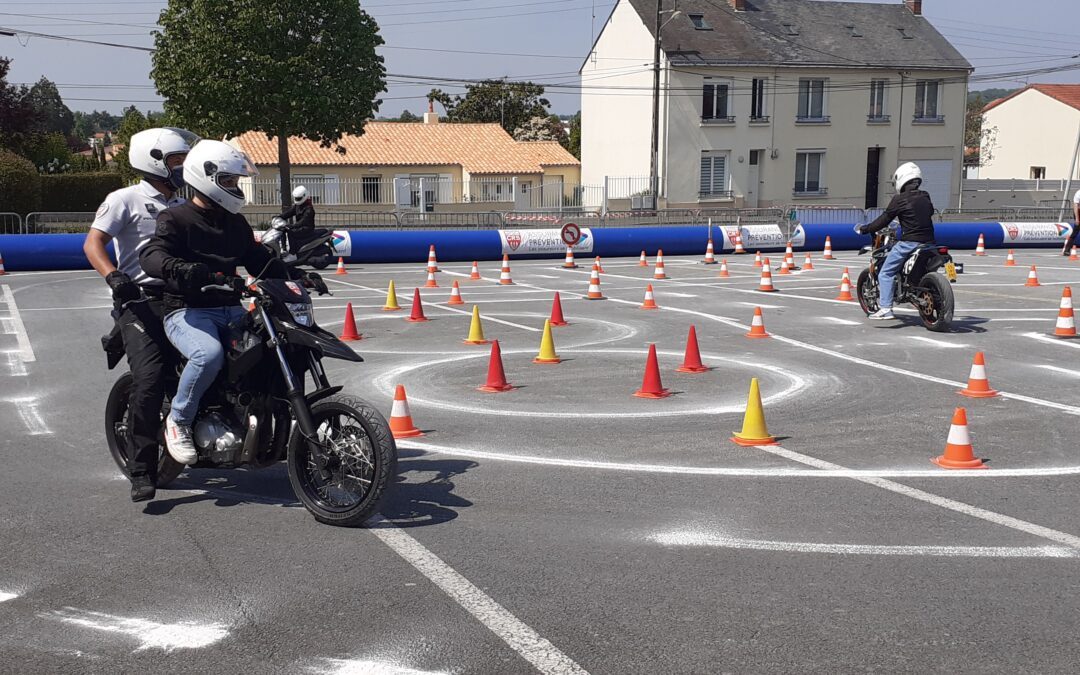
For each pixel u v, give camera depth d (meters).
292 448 5.93
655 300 17.81
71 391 9.82
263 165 53.28
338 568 5.20
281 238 15.44
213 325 5.93
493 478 6.86
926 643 4.33
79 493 6.52
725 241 31.55
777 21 52.66
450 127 61.53
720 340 13.11
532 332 13.80
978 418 8.70
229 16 38.47
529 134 83.44
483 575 5.11
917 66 52.53
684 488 6.64
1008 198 56.22
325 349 5.55
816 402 9.34
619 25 52.03
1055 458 7.43
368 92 40.09
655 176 46.84
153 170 6.29
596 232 30.20
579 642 4.34
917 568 5.21
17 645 4.33
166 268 5.61
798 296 18.47
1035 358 11.73
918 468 7.15
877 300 14.88
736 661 4.16
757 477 6.91
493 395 9.62
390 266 26.67
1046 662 4.16
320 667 4.11
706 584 4.99
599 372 10.81
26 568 5.22
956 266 13.77
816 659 4.18
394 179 53.28
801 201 51.78
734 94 50.03
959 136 54.28
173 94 39.03
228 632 4.45
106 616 4.62
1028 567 5.24
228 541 5.61
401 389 8.02
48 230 30.53
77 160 83.50
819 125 51.53
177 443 5.89
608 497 6.43
